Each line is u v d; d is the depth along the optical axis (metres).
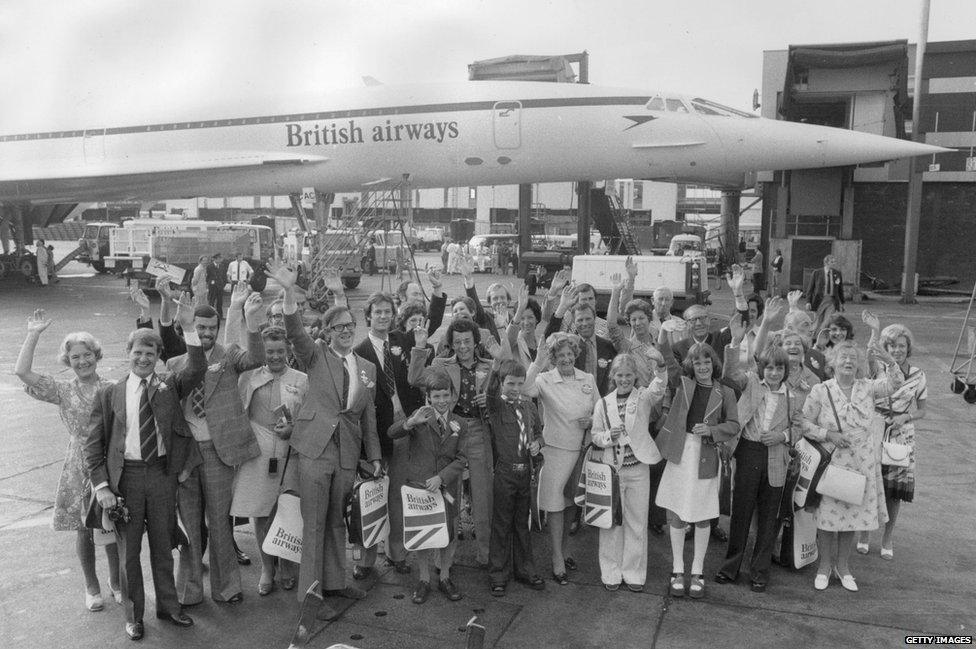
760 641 4.51
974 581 5.38
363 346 5.50
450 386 5.05
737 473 5.26
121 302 22.19
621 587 5.25
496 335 7.19
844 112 28.38
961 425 9.82
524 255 27.42
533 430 5.23
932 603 5.03
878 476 5.42
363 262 34.50
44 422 9.41
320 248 24.09
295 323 4.70
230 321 5.20
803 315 6.68
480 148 21.70
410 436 5.12
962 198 27.38
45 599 5.02
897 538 6.18
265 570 5.11
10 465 7.75
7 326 17.30
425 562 5.03
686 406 5.04
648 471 5.20
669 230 51.88
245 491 5.02
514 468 5.06
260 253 27.48
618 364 5.12
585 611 4.89
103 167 24.94
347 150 22.61
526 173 22.30
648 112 21.12
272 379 5.10
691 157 21.09
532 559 5.26
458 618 4.79
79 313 19.53
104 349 14.20
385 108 22.14
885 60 23.80
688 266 17.67
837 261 25.16
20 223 30.27
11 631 4.60
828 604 5.01
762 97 29.66
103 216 53.03
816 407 5.25
